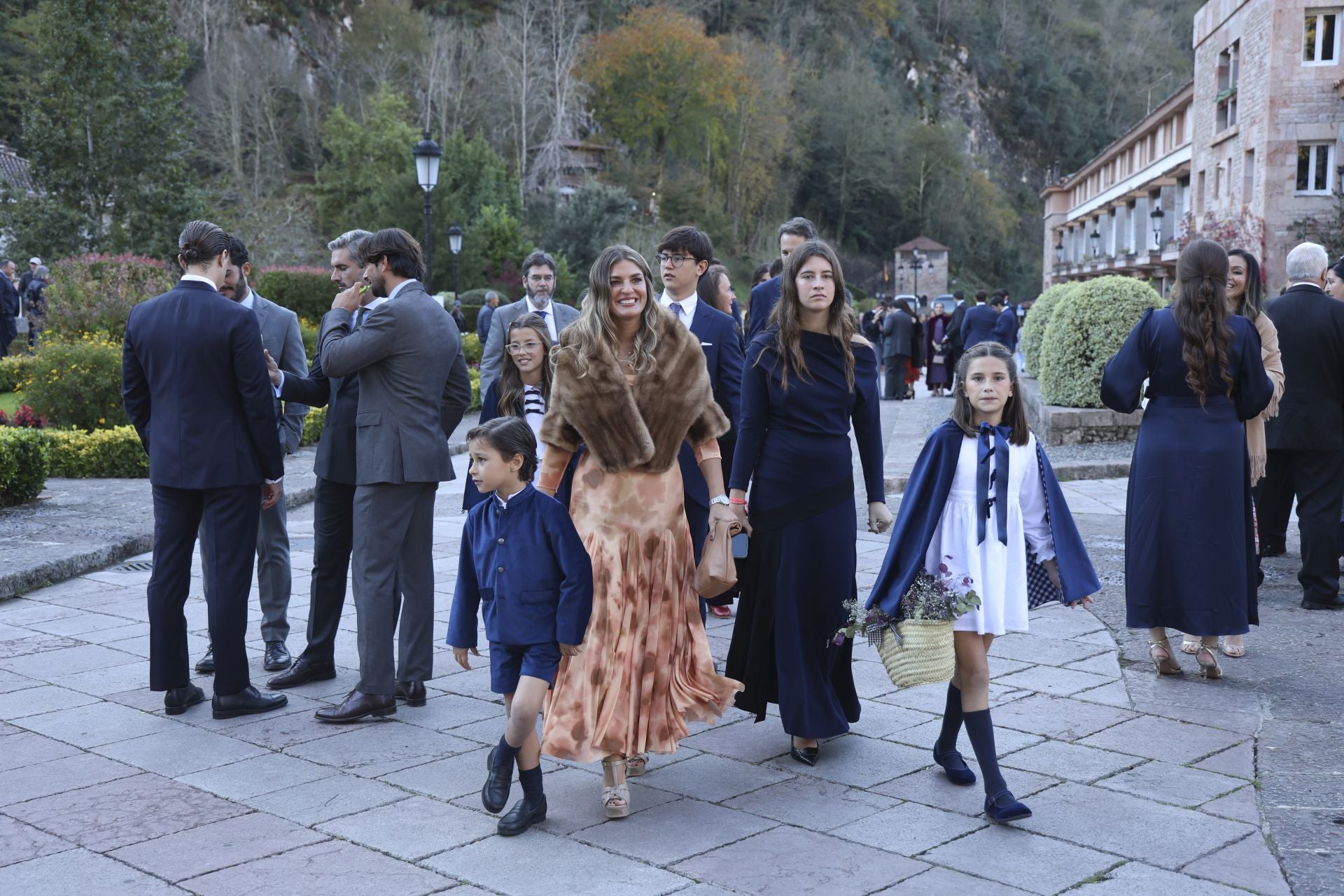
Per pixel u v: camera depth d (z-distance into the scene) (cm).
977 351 388
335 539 539
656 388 393
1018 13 11856
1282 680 521
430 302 503
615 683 383
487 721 488
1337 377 642
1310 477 650
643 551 395
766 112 8456
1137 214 5150
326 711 489
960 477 387
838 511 430
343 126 6069
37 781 420
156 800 400
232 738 467
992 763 375
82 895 328
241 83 5909
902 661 371
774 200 8712
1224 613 510
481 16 7731
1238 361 513
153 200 3020
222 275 512
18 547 812
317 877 338
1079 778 409
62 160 2998
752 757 441
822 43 9812
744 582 440
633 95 7975
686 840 363
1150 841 356
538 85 7044
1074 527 388
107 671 563
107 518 943
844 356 432
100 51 2956
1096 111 11950
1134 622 529
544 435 400
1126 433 1284
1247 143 3039
